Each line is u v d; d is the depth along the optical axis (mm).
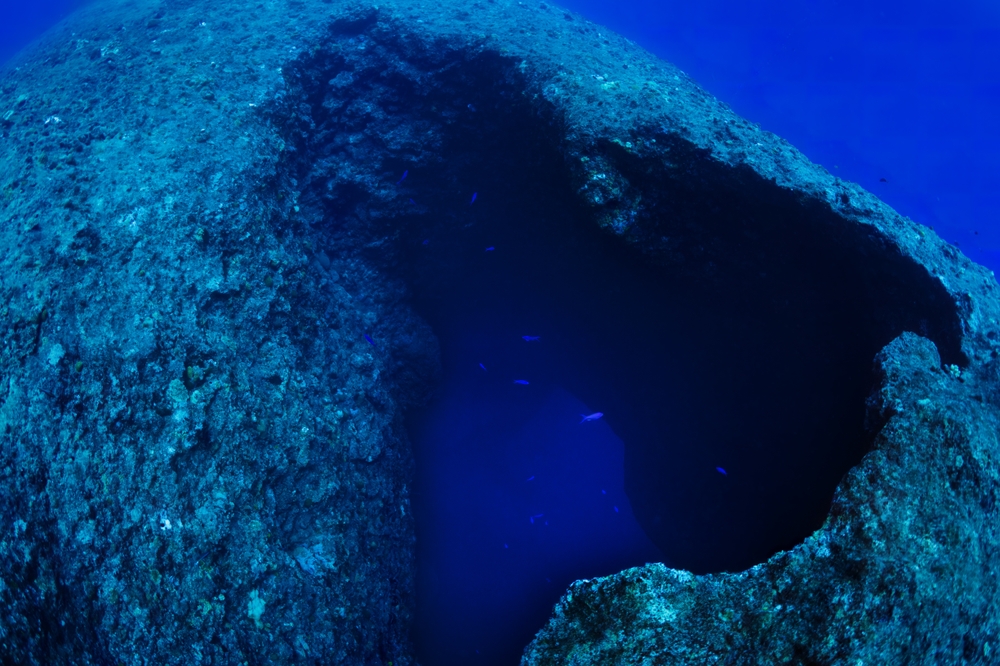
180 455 3451
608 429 11820
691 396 6176
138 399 3520
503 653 9016
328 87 6102
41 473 3311
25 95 5727
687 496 6621
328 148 6168
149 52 5867
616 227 4625
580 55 5355
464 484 9430
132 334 3668
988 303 3746
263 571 3453
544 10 6910
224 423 3676
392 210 6246
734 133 4484
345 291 5938
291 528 3850
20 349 3615
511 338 8281
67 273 3852
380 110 6105
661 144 4438
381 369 5902
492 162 5984
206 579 3230
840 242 4008
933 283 3652
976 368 3377
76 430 3406
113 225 4062
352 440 4742
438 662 6688
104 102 5234
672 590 2174
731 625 2074
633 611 2135
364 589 4137
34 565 3102
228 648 3146
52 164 4562
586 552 11469
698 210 4602
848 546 2166
